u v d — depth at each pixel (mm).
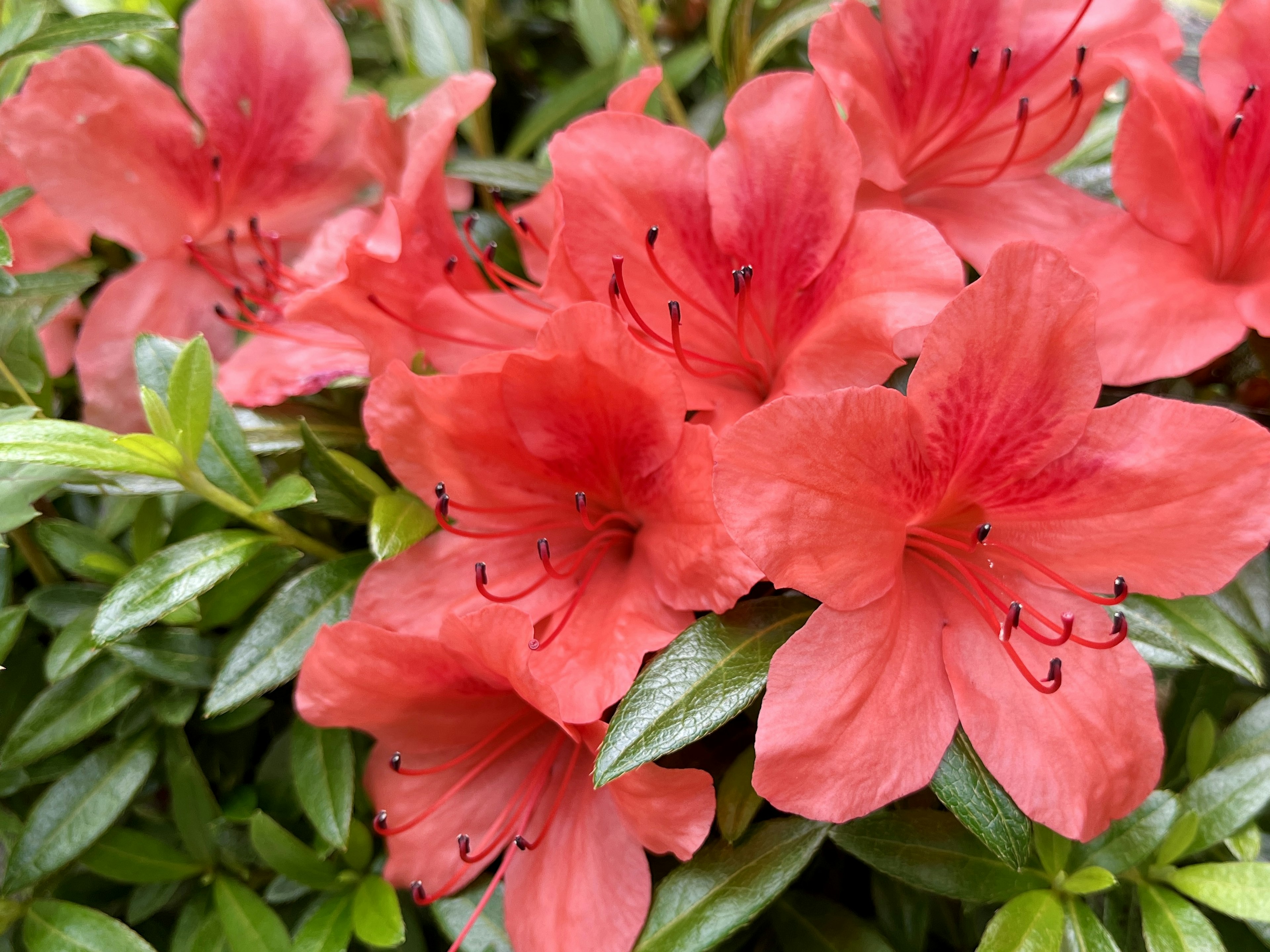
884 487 120
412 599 145
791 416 112
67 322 190
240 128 181
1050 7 156
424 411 139
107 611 138
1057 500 128
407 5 207
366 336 150
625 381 131
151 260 179
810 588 116
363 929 144
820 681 117
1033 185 159
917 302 129
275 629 149
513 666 126
